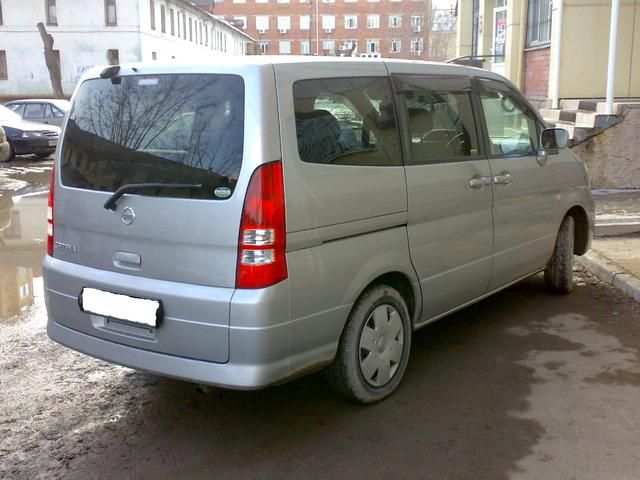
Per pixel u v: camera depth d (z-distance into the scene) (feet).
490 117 15.85
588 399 13.07
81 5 129.70
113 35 130.93
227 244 10.47
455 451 11.30
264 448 11.53
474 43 63.41
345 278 11.65
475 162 14.87
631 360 14.89
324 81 11.69
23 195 40.16
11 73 132.46
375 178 12.19
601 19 36.73
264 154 10.43
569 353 15.34
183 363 10.93
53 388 13.99
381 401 13.08
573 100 36.81
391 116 12.93
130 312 11.30
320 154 11.28
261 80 10.63
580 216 19.79
